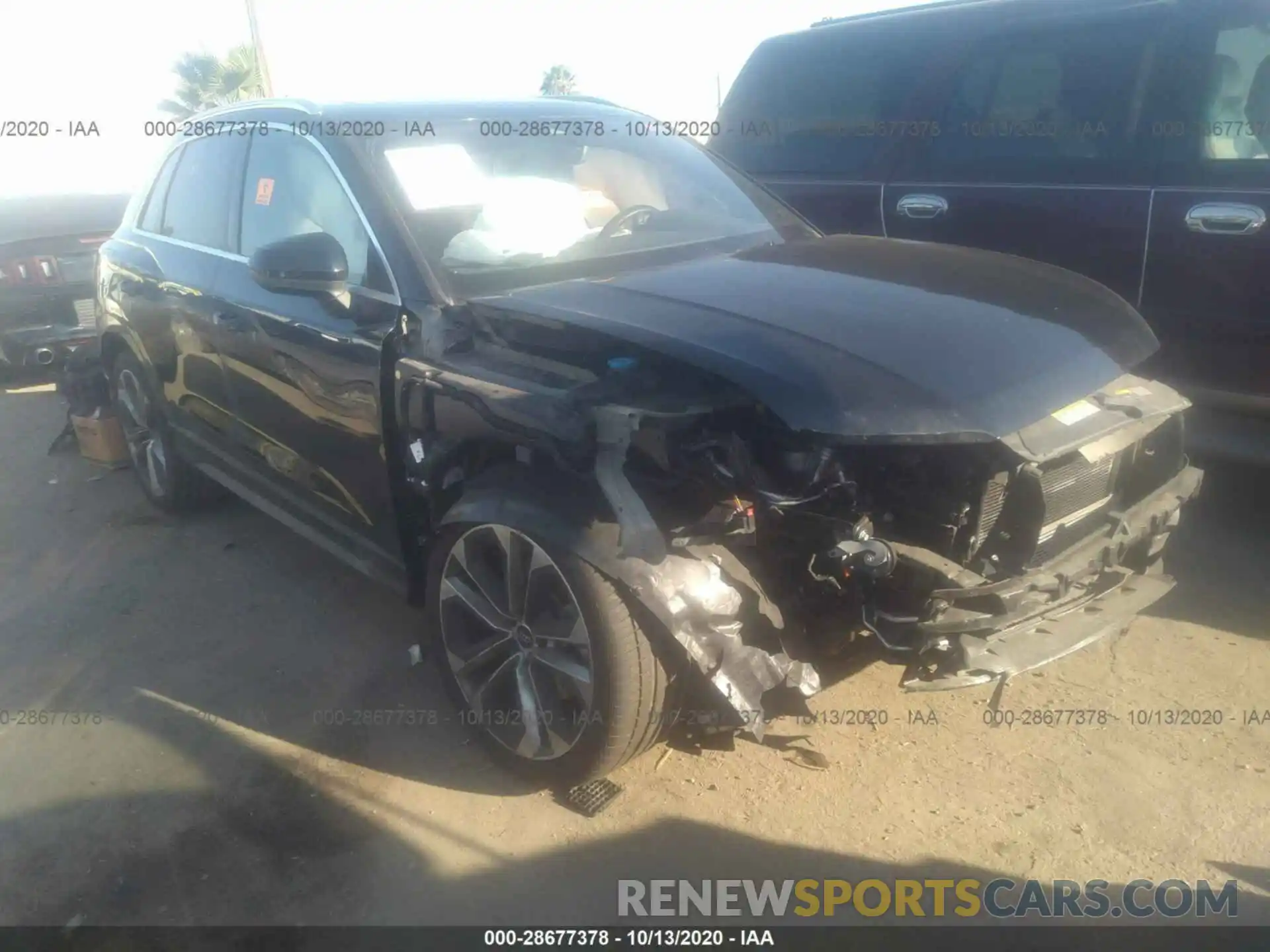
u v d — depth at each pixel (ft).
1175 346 13.94
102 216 25.68
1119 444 9.33
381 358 10.66
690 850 9.38
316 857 9.57
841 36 18.15
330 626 13.70
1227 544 14.24
